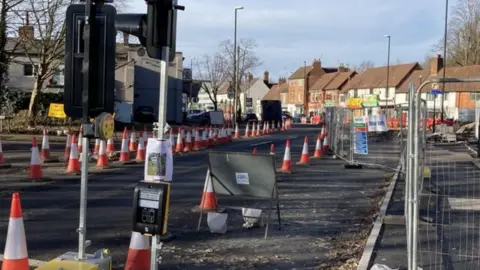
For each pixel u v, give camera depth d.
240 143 28.69
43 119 32.56
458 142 27.80
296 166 17.75
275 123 55.91
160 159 5.17
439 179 14.14
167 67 5.24
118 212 9.66
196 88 82.81
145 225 4.92
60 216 9.24
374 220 9.30
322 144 23.09
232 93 54.47
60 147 23.28
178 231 8.42
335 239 8.05
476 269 6.34
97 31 4.91
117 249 7.28
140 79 51.22
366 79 96.12
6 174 14.14
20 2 29.94
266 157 8.16
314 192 12.48
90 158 17.55
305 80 114.56
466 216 9.48
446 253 7.05
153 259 5.18
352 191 12.70
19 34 31.20
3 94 36.38
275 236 8.20
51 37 31.80
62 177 13.86
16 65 44.84
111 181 13.50
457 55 79.62
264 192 8.36
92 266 4.81
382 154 21.00
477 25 77.12
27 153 19.98
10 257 5.29
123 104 40.72
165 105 5.26
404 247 7.33
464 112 48.62
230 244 7.70
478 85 69.31
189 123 53.44
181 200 11.06
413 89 5.89
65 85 5.04
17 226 5.33
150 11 5.05
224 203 10.70
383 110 26.17
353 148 17.64
